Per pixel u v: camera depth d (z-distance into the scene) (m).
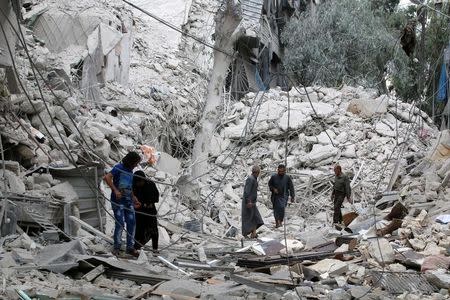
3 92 15.13
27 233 11.57
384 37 36.97
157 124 25.39
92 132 18.28
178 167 23.20
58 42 25.03
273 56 41.03
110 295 8.02
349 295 9.06
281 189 18.78
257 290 9.06
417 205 16.20
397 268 11.07
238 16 24.55
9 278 8.23
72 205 12.86
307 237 14.85
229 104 30.30
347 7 38.16
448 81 23.30
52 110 17.45
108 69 25.92
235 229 18.22
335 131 27.62
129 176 12.04
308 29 37.59
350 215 17.95
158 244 14.08
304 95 30.41
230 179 25.66
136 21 34.62
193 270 11.22
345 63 37.06
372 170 25.39
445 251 12.16
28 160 14.87
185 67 32.81
